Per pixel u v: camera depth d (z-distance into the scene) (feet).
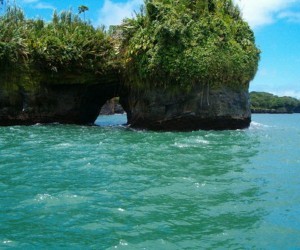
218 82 68.64
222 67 68.18
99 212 20.43
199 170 31.91
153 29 69.10
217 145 47.91
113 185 26.25
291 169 32.83
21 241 16.57
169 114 68.54
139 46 69.05
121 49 76.07
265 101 297.94
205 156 39.11
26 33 75.77
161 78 67.72
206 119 68.80
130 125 75.41
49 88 77.30
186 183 27.17
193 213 20.54
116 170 31.27
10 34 72.84
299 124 104.47
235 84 70.69
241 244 16.57
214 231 18.01
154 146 45.78
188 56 66.74
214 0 75.61
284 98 301.02
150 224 18.80
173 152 41.27
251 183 27.53
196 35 68.59
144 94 70.44
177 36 66.95
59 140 50.01
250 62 71.97
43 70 75.25
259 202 22.72
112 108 182.39
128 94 79.00
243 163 35.55
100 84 81.82
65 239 16.83
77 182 26.99
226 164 34.86
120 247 16.03
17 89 73.10
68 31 78.13
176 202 22.50
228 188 25.95
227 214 20.45
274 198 23.62
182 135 59.31
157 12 70.08
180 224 18.86
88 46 75.82
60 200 22.47
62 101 79.25
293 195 24.31
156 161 35.65
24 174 29.30
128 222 19.01
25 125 74.23
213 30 69.67
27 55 73.20
